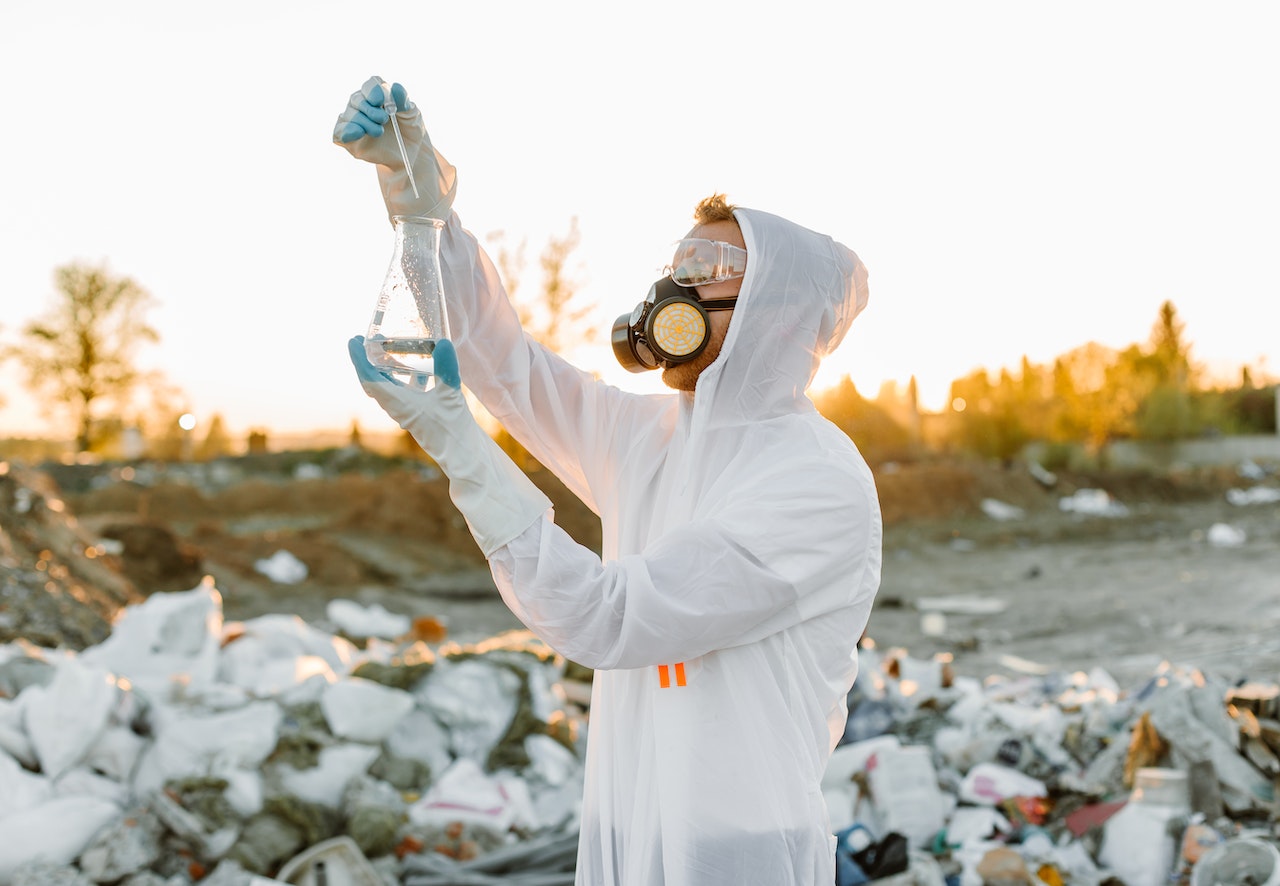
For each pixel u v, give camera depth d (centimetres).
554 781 517
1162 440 4769
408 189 196
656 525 205
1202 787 470
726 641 179
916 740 542
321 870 416
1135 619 1356
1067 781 497
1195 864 422
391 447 3669
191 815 421
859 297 209
